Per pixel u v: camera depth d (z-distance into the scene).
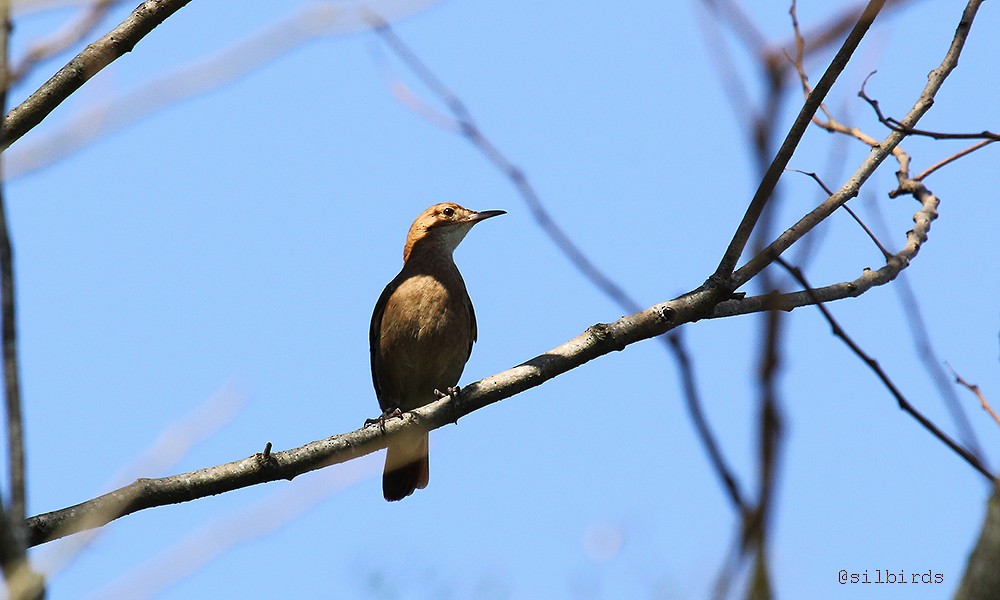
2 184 5.73
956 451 6.08
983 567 5.24
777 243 11.88
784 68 3.98
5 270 5.95
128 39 11.00
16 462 5.71
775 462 3.75
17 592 5.21
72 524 10.79
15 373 5.87
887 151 12.34
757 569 3.70
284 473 12.12
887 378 6.32
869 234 12.50
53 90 10.79
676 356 4.31
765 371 3.81
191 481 11.58
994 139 9.34
